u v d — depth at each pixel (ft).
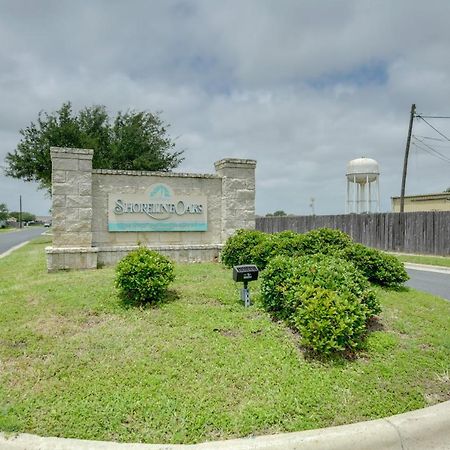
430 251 60.29
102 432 10.81
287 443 10.32
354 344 14.92
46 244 74.33
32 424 11.05
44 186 89.04
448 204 89.76
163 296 20.92
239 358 14.69
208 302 20.75
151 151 78.18
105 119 79.97
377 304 18.53
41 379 13.32
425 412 11.71
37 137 77.66
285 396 12.40
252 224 37.50
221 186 36.94
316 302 15.28
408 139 70.38
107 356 14.78
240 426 11.02
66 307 19.53
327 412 11.72
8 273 32.99
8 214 294.87
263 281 19.49
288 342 16.01
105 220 33.14
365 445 10.61
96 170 32.76
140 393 12.43
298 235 29.71
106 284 23.61
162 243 34.88
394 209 99.96
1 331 16.84
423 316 20.52
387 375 13.87
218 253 35.86
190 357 14.65
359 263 27.04
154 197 34.55
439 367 14.71
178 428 10.95
